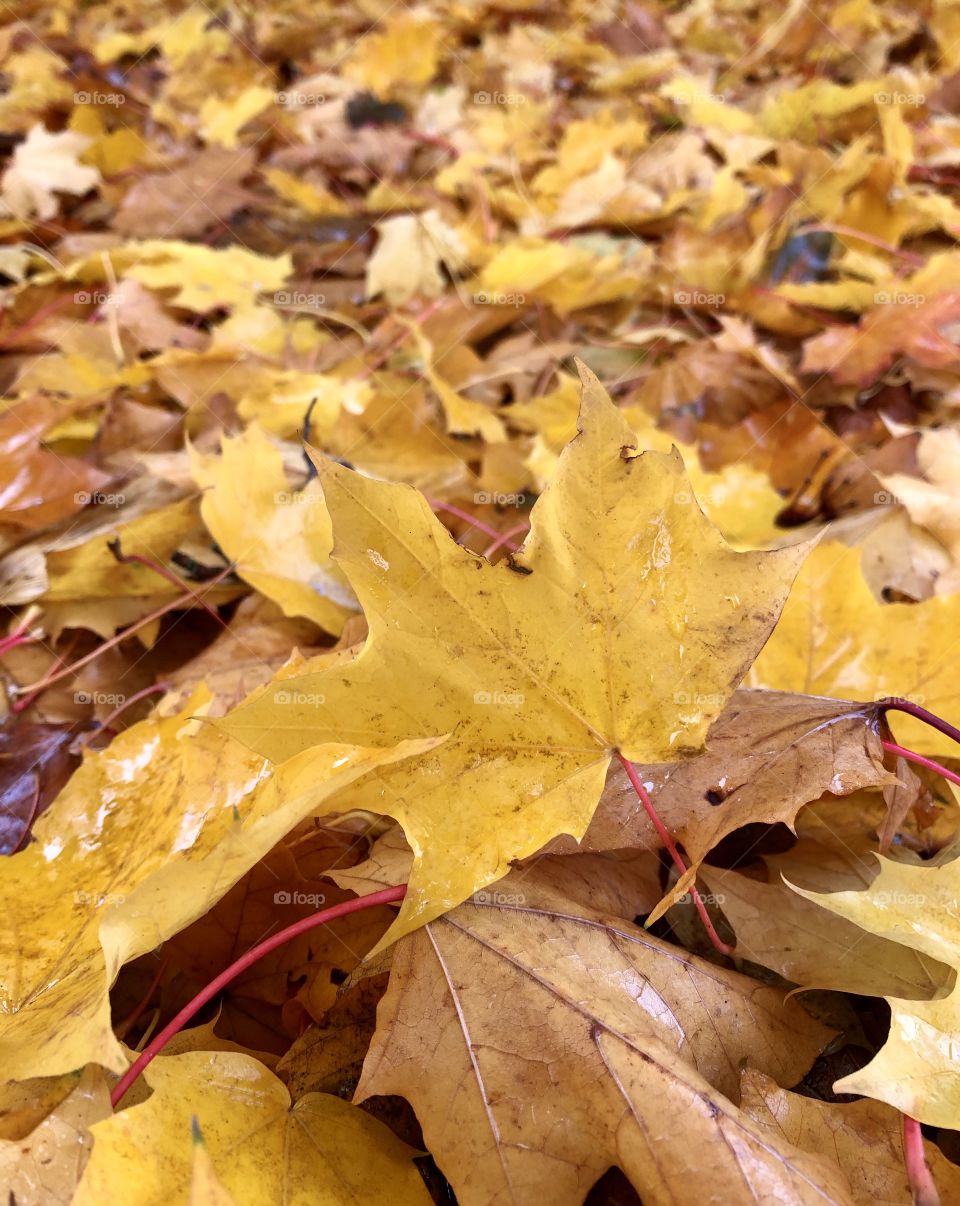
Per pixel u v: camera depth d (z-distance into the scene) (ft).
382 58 3.76
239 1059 0.84
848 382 1.88
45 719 1.32
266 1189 0.79
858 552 1.18
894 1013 0.82
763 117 3.03
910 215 2.33
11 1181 0.76
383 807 0.89
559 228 2.72
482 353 2.34
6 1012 0.87
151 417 1.86
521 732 0.92
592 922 0.93
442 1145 0.82
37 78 3.73
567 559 0.90
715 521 1.52
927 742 1.11
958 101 3.07
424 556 0.89
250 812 0.92
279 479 1.39
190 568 1.47
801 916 0.96
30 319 2.35
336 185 3.29
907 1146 0.79
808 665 1.17
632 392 1.94
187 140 3.62
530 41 4.11
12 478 1.53
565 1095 0.83
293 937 0.93
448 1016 0.87
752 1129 0.78
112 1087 0.83
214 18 4.63
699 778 0.96
